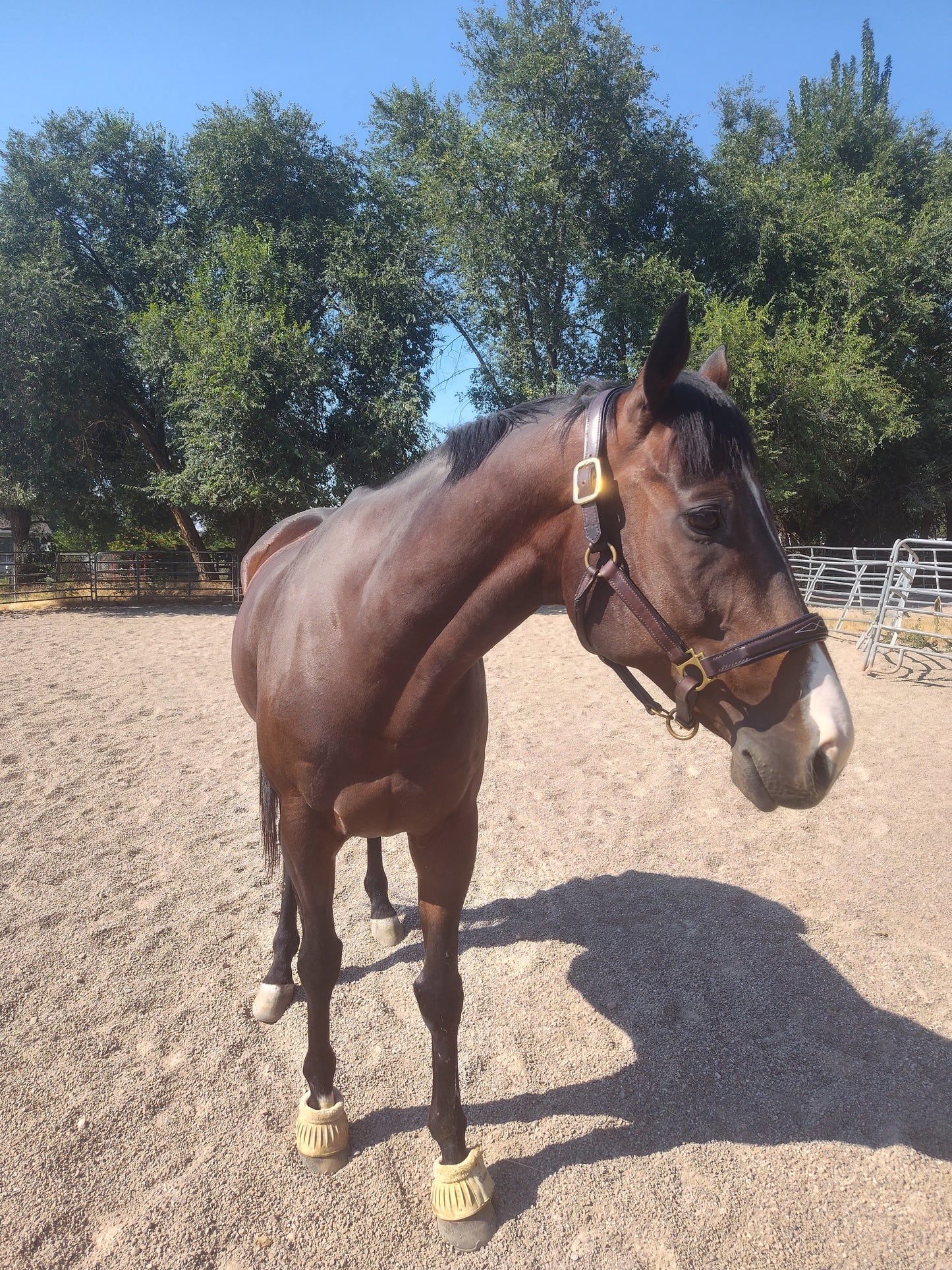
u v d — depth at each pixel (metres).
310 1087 1.91
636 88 17.45
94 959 2.74
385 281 16.69
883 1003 2.46
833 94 23.50
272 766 1.75
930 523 22.62
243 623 2.36
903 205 21.02
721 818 4.04
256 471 14.98
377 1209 1.74
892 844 3.66
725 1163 1.86
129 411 17.20
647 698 1.37
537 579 1.44
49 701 6.67
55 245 15.46
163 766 4.95
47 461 15.34
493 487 1.42
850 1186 1.79
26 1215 1.70
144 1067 2.20
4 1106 2.03
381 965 2.75
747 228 17.80
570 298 18.88
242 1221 1.71
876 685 7.09
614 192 18.91
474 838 1.75
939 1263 1.60
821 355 15.35
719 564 1.24
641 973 2.65
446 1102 1.71
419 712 1.52
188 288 16.08
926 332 19.69
